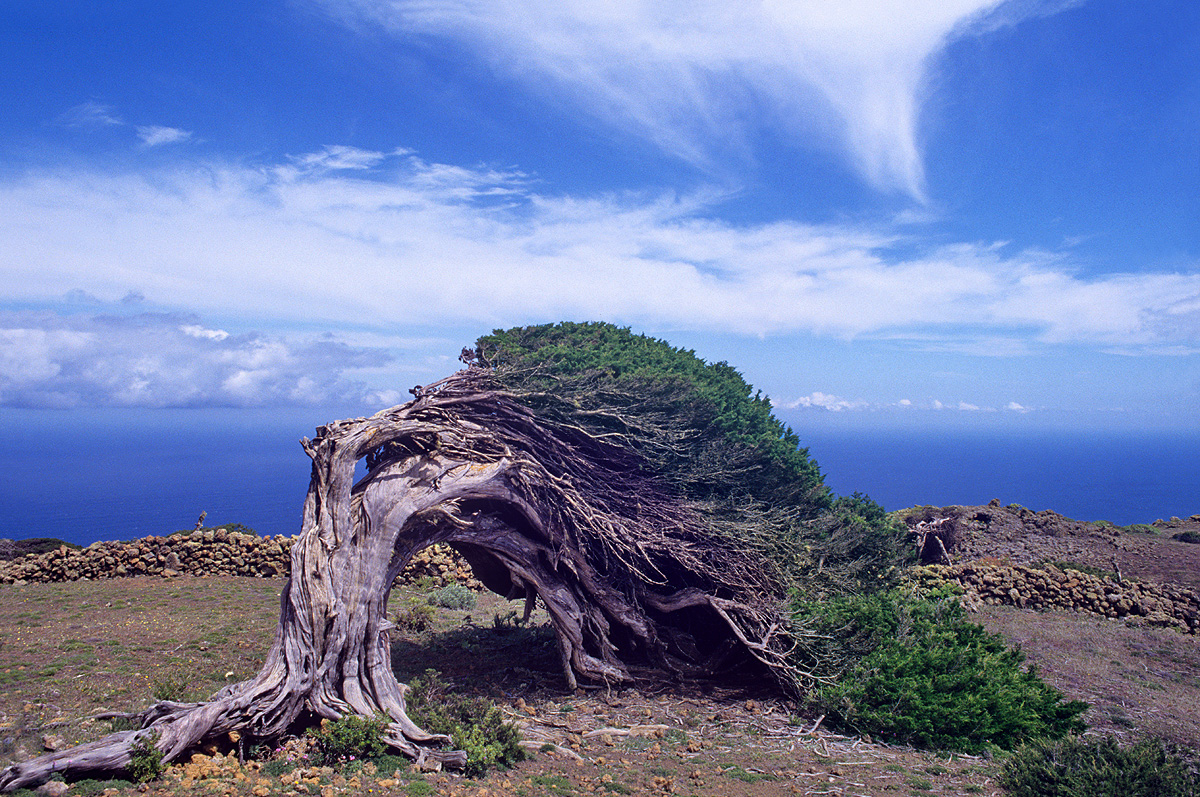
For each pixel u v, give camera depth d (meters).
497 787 8.34
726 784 9.41
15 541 24.09
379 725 9.18
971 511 34.47
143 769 7.43
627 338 19.33
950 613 15.51
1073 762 8.27
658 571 14.94
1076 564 28.55
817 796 9.09
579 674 14.90
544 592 14.30
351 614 10.46
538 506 14.14
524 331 17.89
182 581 21.17
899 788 9.51
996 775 9.96
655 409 15.77
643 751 10.87
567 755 10.28
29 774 6.93
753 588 15.33
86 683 11.26
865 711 12.31
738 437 16.47
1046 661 18.69
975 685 12.62
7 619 15.84
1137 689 17.03
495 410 14.43
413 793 7.65
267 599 19.42
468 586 25.42
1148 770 7.61
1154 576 27.61
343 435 11.59
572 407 14.77
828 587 16.03
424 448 13.09
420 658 16.36
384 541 11.26
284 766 8.38
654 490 15.61
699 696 14.48
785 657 14.07
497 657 16.72
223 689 9.36
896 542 18.86
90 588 19.81
